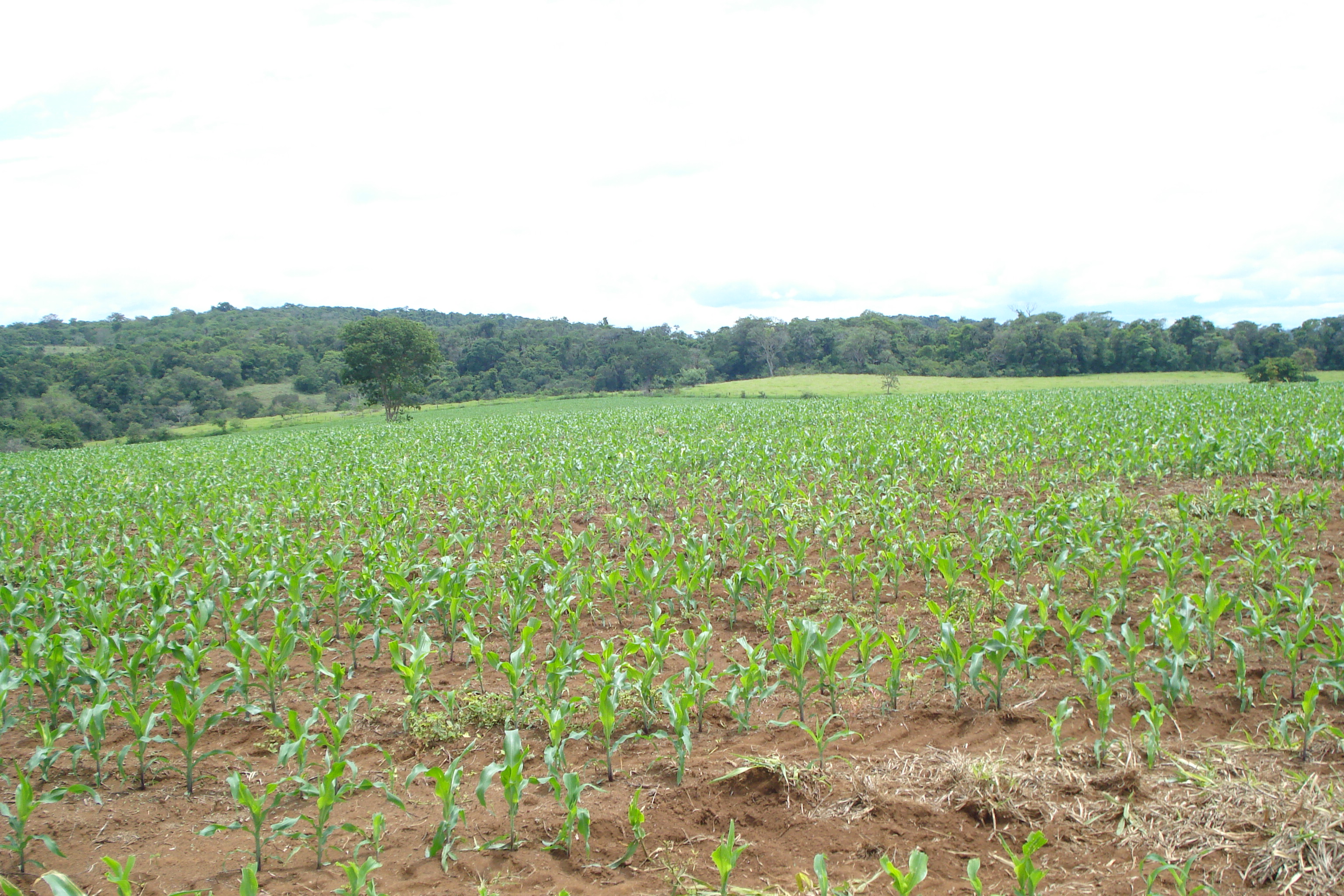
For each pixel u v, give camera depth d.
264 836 4.75
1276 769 4.55
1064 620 5.91
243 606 8.80
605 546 12.47
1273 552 7.83
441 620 8.27
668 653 7.27
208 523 16.03
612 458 20.31
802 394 77.69
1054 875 3.88
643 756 5.49
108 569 10.05
